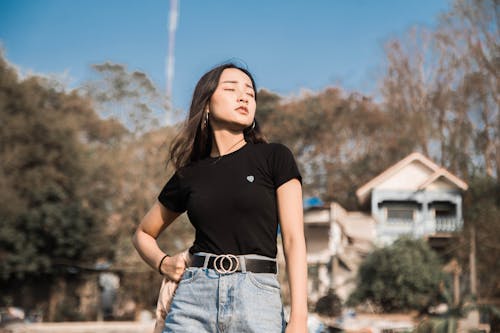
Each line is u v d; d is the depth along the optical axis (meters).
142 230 2.50
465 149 33.19
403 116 37.59
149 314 26.55
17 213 26.11
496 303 16.55
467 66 34.78
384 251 20.89
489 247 22.83
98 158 29.41
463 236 23.28
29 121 28.52
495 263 22.73
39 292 27.02
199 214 2.18
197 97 2.37
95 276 27.81
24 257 25.66
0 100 28.53
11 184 27.22
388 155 37.91
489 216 23.22
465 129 33.56
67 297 27.53
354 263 24.98
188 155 2.36
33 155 28.09
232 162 2.22
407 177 28.42
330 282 25.36
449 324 10.77
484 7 34.41
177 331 2.11
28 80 30.30
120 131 30.81
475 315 15.38
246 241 2.11
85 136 32.66
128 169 28.67
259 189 2.14
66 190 28.92
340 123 38.69
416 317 19.45
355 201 37.50
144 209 28.39
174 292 2.29
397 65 38.69
